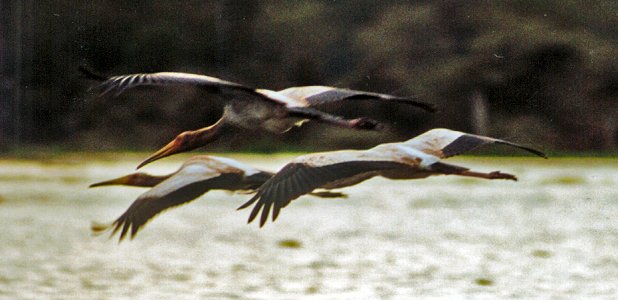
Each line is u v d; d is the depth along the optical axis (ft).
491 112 143.13
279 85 153.89
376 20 162.91
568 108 143.13
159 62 138.72
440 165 35.29
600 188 112.37
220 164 35.68
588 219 87.76
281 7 159.43
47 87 150.92
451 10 153.48
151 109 155.74
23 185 113.39
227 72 149.28
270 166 125.80
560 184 116.98
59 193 106.42
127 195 105.70
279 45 155.43
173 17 141.69
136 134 155.74
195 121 154.71
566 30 147.84
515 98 143.64
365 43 157.79
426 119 141.59
